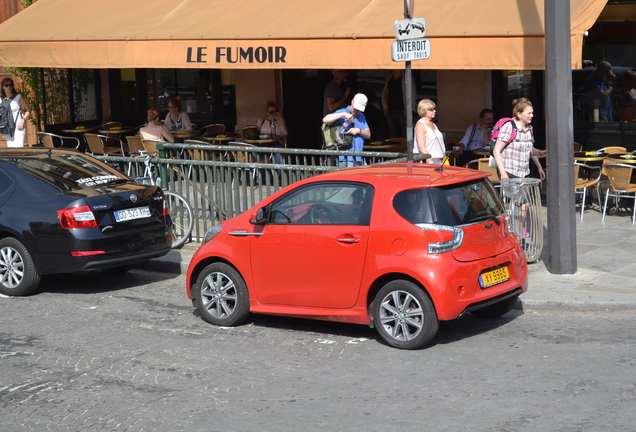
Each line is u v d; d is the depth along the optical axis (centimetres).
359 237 712
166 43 1375
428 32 1152
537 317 795
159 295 941
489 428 538
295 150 1046
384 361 684
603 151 1284
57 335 789
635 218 1148
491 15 1144
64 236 901
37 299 931
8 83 1545
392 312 710
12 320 846
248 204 1091
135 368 689
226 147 1100
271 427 557
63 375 677
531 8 1128
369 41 1196
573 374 632
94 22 1509
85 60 1459
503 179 962
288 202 763
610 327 750
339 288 729
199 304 815
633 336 720
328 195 742
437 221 688
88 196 916
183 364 696
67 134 1886
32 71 1845
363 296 718
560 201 896
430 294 681
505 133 993
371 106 1628
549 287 862
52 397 629
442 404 584
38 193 930
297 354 712
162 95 1891
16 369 695
